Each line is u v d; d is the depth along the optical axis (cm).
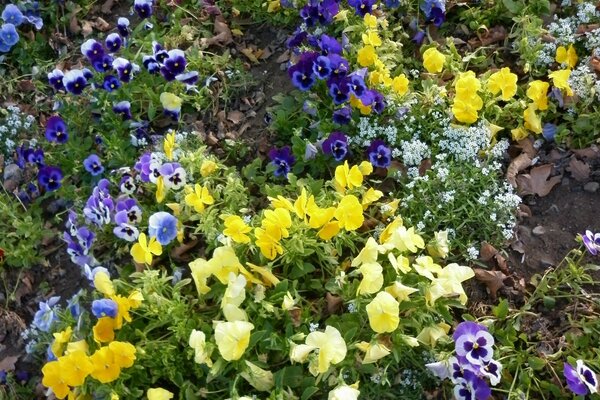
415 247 166
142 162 182
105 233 183
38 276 186
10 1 232
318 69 191
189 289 172
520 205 182
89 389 160
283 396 154
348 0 202
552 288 171
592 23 202
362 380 159
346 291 164
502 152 185
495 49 205
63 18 227
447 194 177
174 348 160
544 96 187
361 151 189
